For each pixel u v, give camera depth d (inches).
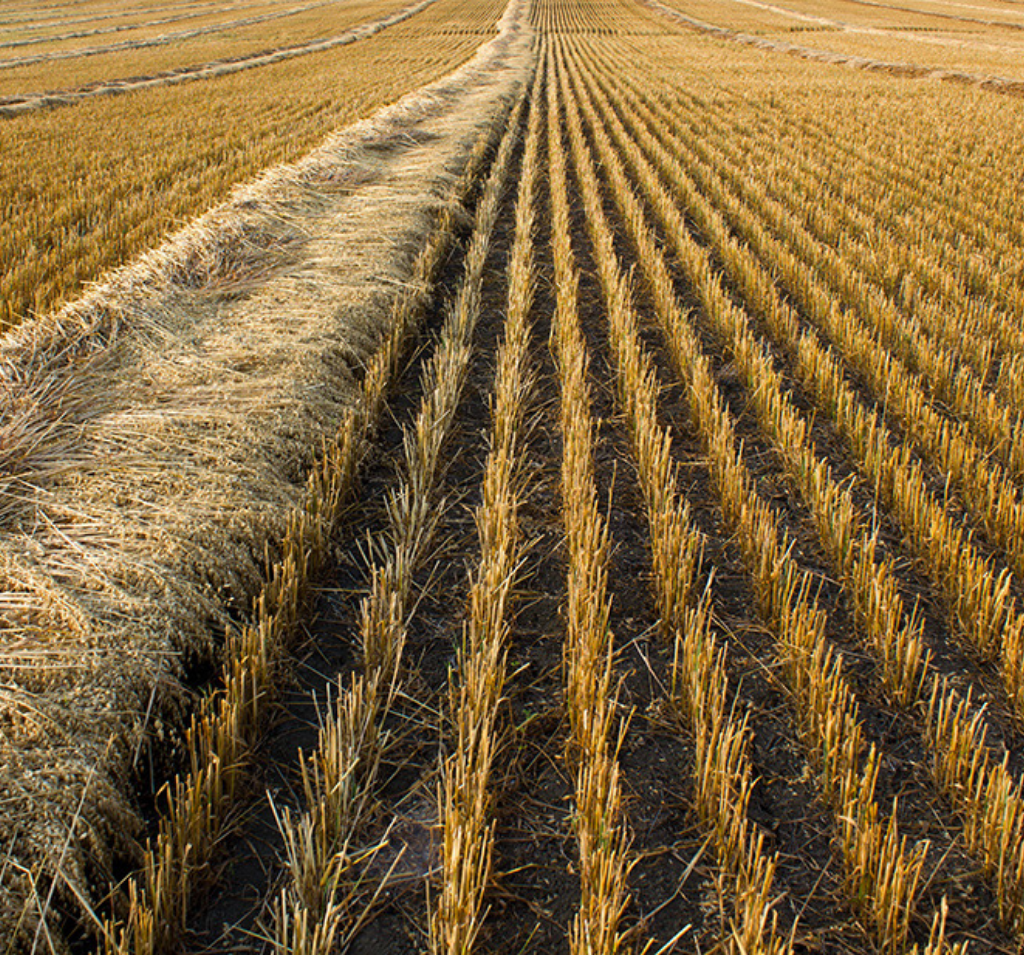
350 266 284.2
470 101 735.1
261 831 105.7
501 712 125.2
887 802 111.0
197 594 130.2
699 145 528.7
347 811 104.2
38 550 132.6
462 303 271.4
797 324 256.7
